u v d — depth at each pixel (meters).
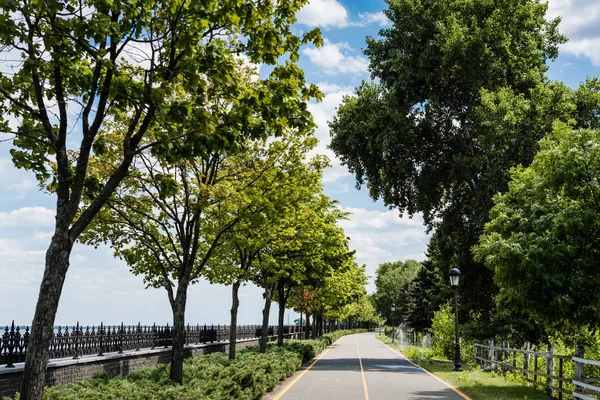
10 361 11.87
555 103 29.06
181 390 9.81
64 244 7.02
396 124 32.78
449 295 35.41
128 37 7.96
